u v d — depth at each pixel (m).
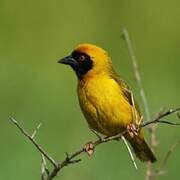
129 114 12.39
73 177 14.00
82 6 22.17
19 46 21.20
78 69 12.68
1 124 16.23
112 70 12.72
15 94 17.73
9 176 14.83
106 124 12.41
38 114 16.88
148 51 21.77
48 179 10.33
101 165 14.54
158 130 15.77
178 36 22.06
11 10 22.02
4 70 19.14
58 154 15.38
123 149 14.83
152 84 19.41
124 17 22.12
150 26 22.12
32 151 15.34
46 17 21.95
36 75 19.14
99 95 12.34
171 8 22.41
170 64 21.33
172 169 14.93
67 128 16.31
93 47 12.77
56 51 21.33
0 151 15.34
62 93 18.47
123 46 21.33
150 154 12.51
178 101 18.34
